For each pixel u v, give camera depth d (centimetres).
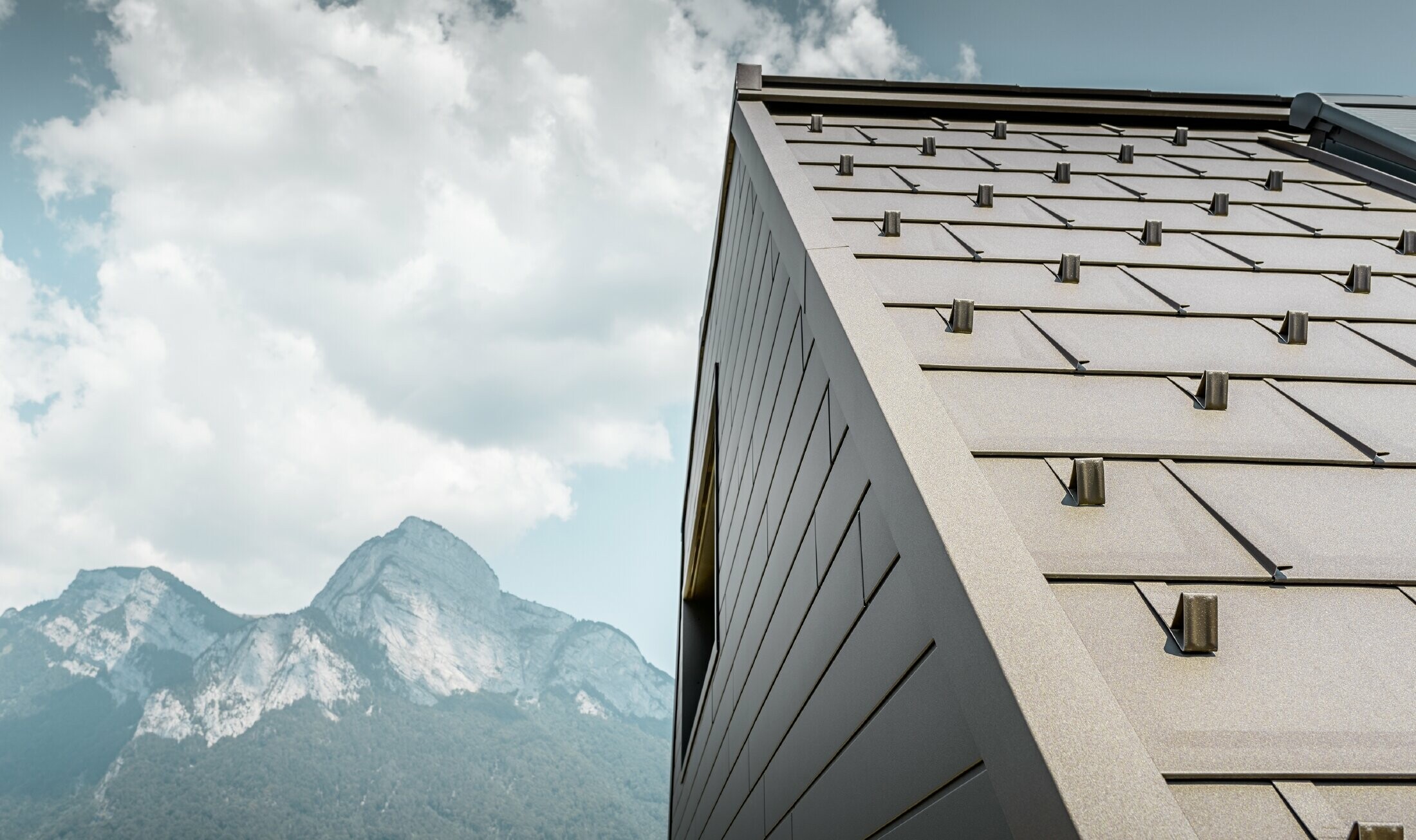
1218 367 526
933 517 328
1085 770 237
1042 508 383
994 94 1298
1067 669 267
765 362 806
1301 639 320
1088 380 502
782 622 671
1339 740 276
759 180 889
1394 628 327
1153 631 319
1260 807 255
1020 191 895
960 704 297
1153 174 991
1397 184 924
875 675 409
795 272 650
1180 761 266
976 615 287
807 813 564
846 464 476
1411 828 249
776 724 691
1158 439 443
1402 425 466
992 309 587
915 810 352
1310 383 516
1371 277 685
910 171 945
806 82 1246
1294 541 370
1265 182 966
